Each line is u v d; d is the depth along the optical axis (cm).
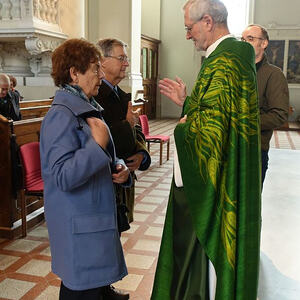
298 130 1288
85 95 192
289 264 330
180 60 1639
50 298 275
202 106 201
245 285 202
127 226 245
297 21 1485
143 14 1627
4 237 382
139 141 272
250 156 203
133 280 301
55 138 175
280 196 538
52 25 844
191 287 217
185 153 203
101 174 189
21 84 891
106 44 255
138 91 1018
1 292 282
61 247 185
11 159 370
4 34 801
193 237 217
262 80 305
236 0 1571
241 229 201
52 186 184
